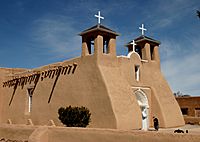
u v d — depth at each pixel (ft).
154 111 76.28
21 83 98.32
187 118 90.94
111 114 59.93
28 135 57.36
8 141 61.26
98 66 65.46
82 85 68.80
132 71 73.56
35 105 87.25
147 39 81.10
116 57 70.64
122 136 42.29
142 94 75.10
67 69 75.77
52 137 52.44
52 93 79.77
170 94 81.71
